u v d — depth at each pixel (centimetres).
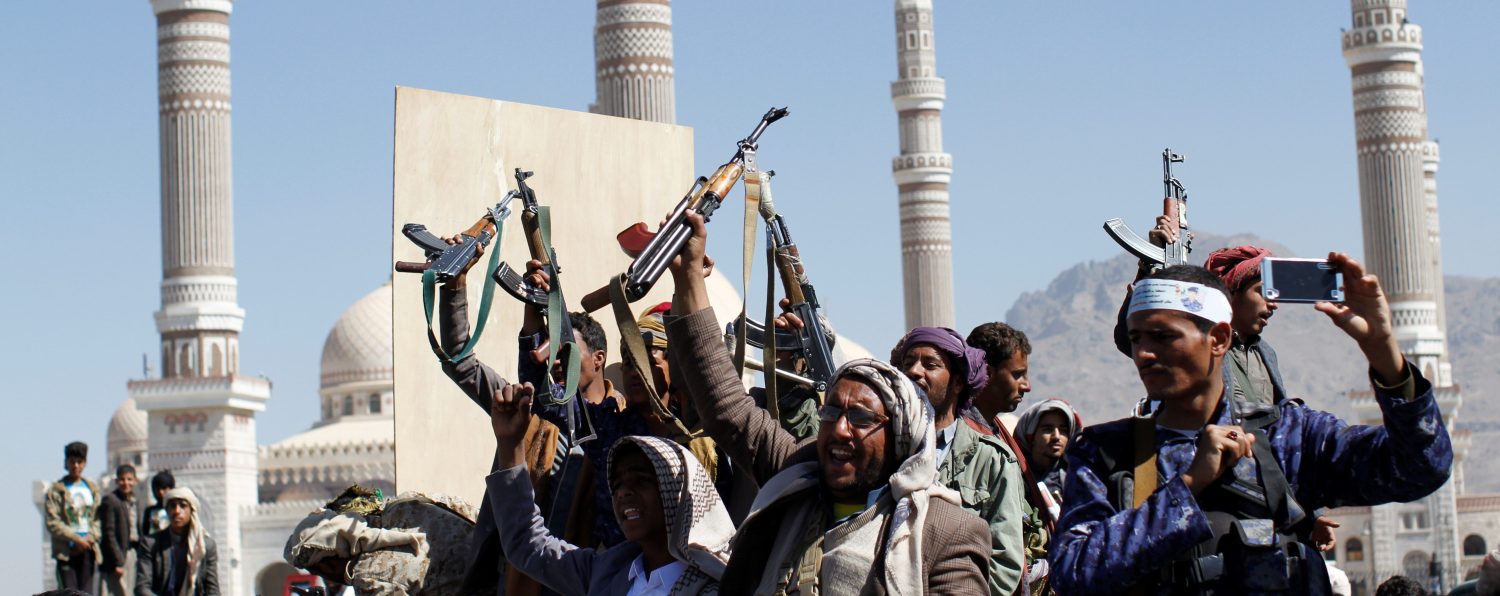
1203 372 461
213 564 1416
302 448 6412
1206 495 452
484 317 621
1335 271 457
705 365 535
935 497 473
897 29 5344
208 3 5178
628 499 534
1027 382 723
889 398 478
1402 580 852
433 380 796
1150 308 462
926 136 5269
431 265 627
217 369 5366
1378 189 5169
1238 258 549
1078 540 447
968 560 467
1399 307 5156
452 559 674
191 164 5200
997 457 577
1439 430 444
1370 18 5188
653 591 533
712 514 529
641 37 3547
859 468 478
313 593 858
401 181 791
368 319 7044
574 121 862
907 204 5256
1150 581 450
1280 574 443
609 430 623
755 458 528
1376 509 5694
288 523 5562
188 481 5462
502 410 589
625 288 544
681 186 912
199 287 5244
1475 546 6309
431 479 789
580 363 633
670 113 3591
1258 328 547
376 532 669
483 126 824
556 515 631
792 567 486
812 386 618
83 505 1457
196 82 5188
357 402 6975
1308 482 461
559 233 848
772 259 605
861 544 468
